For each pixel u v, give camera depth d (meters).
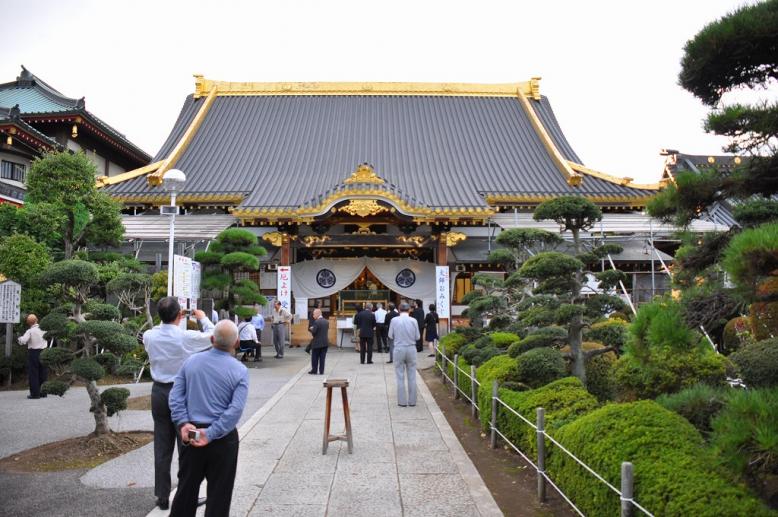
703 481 4.55
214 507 5.39
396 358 13.20
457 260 29.69
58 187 17.19
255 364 21.17
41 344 14.99
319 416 11.97
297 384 16.30
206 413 5.55
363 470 8.26
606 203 30.97
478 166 34.91
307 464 8.55
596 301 10.09
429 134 38.31
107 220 18.19
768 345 6.93
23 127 25.02
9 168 26.36
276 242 28.42
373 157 35.91
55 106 35.00
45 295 18.05
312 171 34.12
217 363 5.70
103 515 6.59
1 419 12.00
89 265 9.60
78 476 8.02
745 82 5.92
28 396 15.12
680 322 4.96
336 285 29.55
